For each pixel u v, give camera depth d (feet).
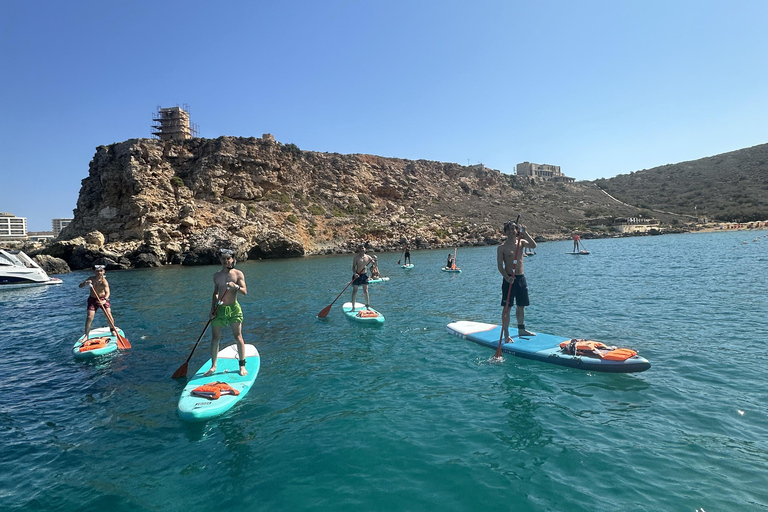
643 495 11.33
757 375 20.10
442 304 44.52
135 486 12.84
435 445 14.58
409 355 25.77
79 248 129.80
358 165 237.86
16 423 17.67
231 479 12.97
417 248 193.88
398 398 18.98
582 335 28.81
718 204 304.50
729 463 12.73
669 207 324.39
